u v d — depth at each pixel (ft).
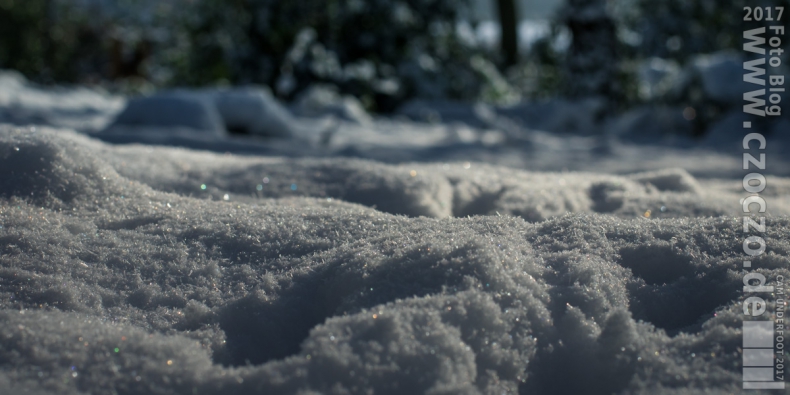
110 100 26.00
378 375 1.93
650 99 22.90
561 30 28.48
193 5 27.86
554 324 2.27
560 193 4.68
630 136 20.48
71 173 3.32
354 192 4.35
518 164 11.73
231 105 15.94
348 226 2.95
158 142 11.80
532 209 4.31
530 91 31.19
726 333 2.12
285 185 4.39
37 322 2.14
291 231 2.94
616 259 2.66
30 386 1.88
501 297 2.27
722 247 2.68
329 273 2.57
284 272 2.63
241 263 2.72
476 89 29.25
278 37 27.17
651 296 2.47
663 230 2.84
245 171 4.66
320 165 4.80
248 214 3.16
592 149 14.78
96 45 40.34
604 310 2.33
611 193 4.78
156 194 3.47
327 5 27.04
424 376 1.94
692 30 29.32
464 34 29.32
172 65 30.27
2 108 16.44
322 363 1.95
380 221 3.01
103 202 3.23
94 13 39.75
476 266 2.36
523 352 2.14
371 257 2.53
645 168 11.05
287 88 25.66
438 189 4.52
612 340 2.17
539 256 2.64
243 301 2.48
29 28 34.86
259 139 15.83
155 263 2.69
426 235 2.73
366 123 21.76
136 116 14.89
